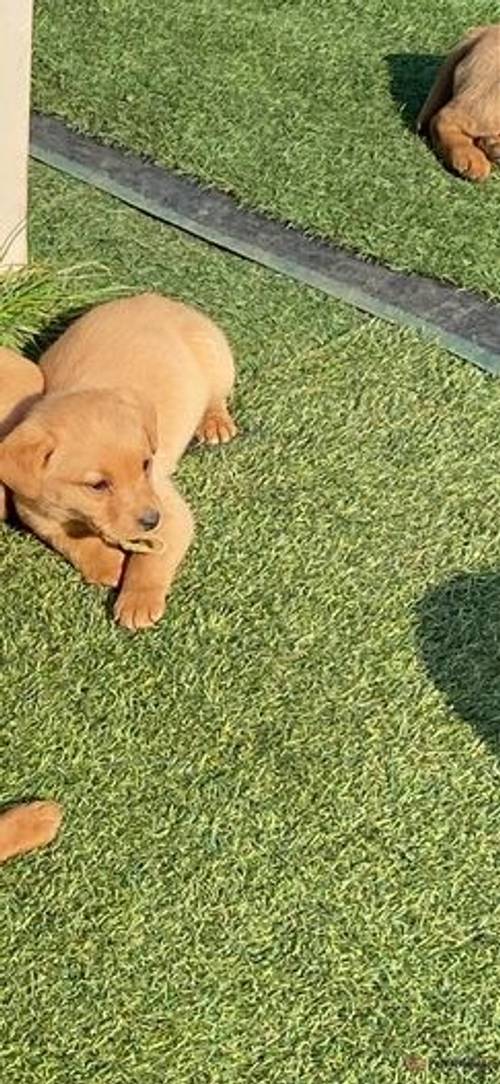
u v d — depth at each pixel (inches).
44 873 39.6
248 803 41.4
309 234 61.7
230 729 43.2
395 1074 36.1
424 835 40.8
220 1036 36.7
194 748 42.7
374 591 47.1
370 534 48.9
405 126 68.4
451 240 61.4
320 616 46.3
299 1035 36.8
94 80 70.7
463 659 45.3
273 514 49.4
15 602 46.6
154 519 43.7
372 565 47.9
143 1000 37.3
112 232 61.4
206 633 45.7
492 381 54.9
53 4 76.3
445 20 76.6
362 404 53.7
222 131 67.6
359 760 42.6
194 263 60.1
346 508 49.8
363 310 58.1
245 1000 37.4
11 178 55.3
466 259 60.4
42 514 45.9
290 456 51.6
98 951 38.2
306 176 64.9
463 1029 37.0
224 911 39.1
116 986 37.5
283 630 45.9
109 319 50.1
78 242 60.7
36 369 49.7
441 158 65.9
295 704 43.9
